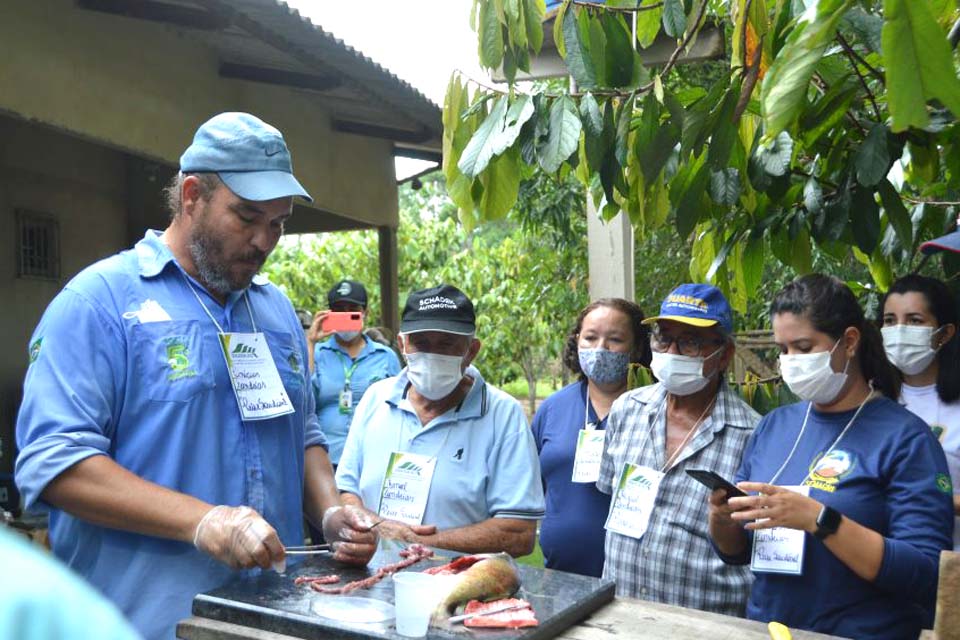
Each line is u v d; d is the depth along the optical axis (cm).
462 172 276
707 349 289
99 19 531
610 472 311
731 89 254
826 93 280
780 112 143
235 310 229
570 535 329
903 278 329
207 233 212
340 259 1241
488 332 1251
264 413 221
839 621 224
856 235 297
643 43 301
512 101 280
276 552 186
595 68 272
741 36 252
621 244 450
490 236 1781
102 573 206
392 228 933
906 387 330
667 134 270
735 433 286
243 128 210
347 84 614
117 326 207
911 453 224
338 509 225
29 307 674
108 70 540
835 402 242
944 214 380
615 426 314
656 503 285
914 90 128
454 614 179
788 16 249
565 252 941
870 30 255
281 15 486
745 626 188
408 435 302
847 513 224
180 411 210
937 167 312
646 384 345
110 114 541
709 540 275
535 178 834
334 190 809
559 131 270
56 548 211
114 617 59
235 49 636
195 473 211
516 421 299
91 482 192
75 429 196
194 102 634
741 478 257
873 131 276
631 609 200
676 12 265
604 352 339
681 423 298
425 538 270
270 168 210
